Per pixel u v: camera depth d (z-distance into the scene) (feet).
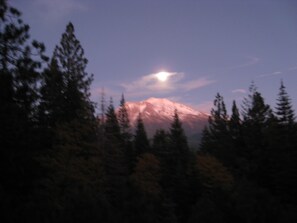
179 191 138.72
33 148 53.31
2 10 42.78
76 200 40.73
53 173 74.18
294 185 134.10
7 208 36.60
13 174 50.31
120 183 115.96
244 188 52.44
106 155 126.62
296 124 156.66
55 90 83.46
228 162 190.39
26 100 46.55
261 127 186.70
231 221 46.42
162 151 197.77
